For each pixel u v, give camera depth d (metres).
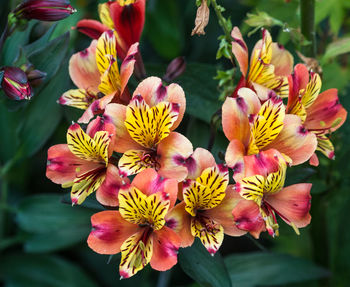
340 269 0.62
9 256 0.65
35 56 0.52
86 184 0.46
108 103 0.47
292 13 0.61
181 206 0.44
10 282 0.64
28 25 0.54
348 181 0.60
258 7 0.62
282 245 0.67
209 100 0.55
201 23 0.47
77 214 0.63
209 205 0.45
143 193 0.44
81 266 0.68
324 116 0.49
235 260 0.59
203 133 0.55
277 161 0.44
